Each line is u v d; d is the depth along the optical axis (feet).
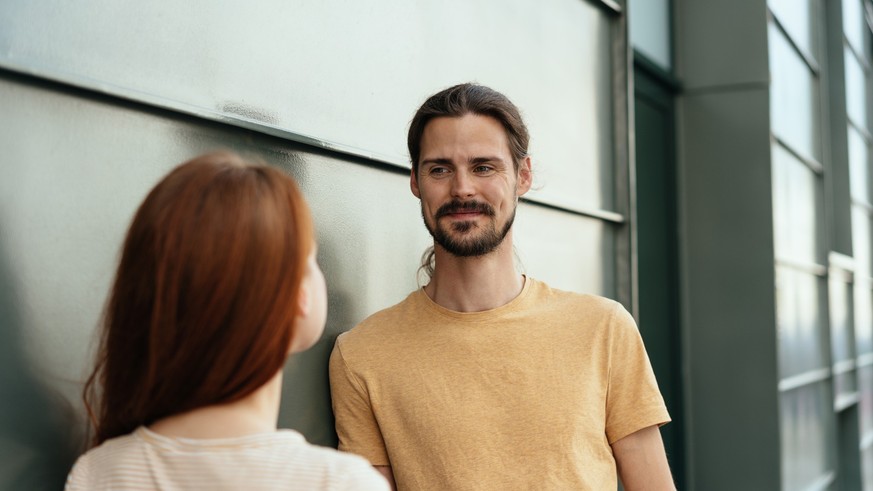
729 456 16.78
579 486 5.33
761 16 16.89
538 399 5.42
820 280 23.56
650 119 16.05
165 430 3.14
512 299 5.80
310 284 3.35
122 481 3.09
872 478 31.19
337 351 5.86
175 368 3.02
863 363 30.81
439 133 5.49
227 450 3.03
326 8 6.00
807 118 22.98
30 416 3.92
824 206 24.12
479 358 5.52
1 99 3.79
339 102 6.13
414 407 5.46
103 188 4.30
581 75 10.54
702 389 17.07
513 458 5.34
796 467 19.29
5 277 3.80
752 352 16.72
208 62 4.98
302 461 3.02
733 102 17.07
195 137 4.90
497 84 8.50
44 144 3.99
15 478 3.85
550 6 9.75
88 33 4.22
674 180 17.11
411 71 7.03
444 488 5.32
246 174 3.15
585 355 5.62
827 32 27.30
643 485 5.66
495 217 5.50
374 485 3.03
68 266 4.10
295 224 3.13
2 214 3.78
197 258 2.99
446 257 5.72
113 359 3.21
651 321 15.51
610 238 11.17
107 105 4.33
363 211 6.40
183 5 4.82
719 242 17.03
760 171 16.81
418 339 5.67
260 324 3.03
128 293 3.14
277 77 5.54
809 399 21.29
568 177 10.03
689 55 17.44
